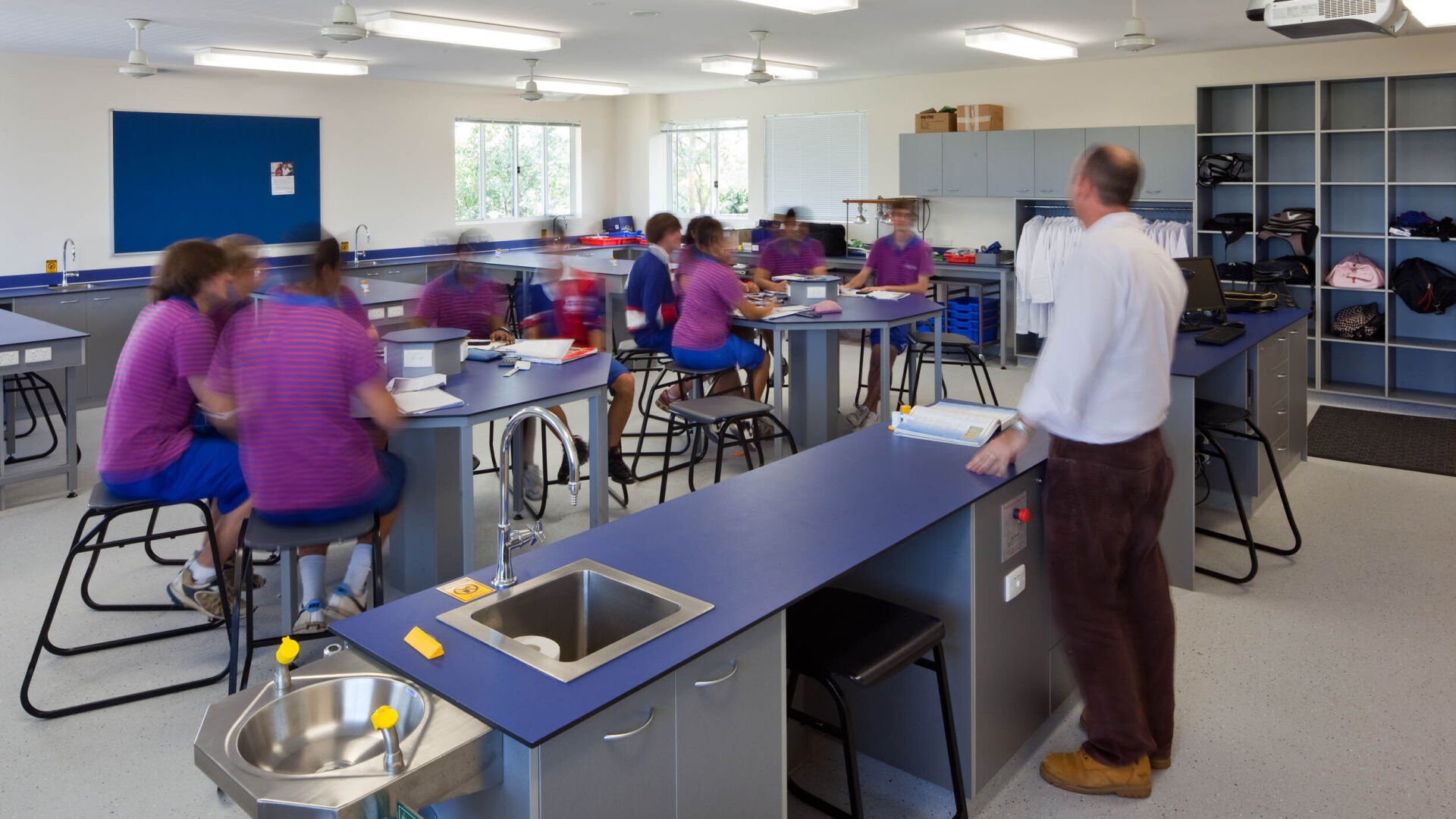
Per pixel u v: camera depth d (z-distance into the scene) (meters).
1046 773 2.59
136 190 8.00
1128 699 2.48
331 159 9.13
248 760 1.54
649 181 11.23
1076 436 2.38
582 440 5.50
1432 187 6.74
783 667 1.92
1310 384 7.23
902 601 2.51
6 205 7.38
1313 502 4.83
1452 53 6.56
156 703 3.04
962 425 2.98
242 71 8.46
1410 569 3.99
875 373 6.40
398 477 3.19
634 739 1.61
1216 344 4.18
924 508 2.33
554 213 11.12
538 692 1.54
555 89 9.22
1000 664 2.55
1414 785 2.55
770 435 5.39
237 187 8.55
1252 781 2.58
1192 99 7.67
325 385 2.79
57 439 6.27
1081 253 2.31
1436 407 6.66
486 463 5.68
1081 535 2.41
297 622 3.25
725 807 1.82
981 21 6.07
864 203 9.62
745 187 10.76
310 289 3.00
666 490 5.08
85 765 2.71
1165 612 2.55
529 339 5.07
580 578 2.02
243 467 2.86
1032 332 8.15
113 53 7.33
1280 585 3.86
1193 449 3.73
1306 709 2.93
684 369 5.35
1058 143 7.98
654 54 7.58
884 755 2.63
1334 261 7.18
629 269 8.12
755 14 5.84
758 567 2.02
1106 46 7.09
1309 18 3.34
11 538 4.49
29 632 3.51
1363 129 6.66
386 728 1.41
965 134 8.49
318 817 1.35
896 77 9.28
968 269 8.37
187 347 3.20
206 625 3.53
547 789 1.48
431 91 9.75
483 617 1.86
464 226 10.34
